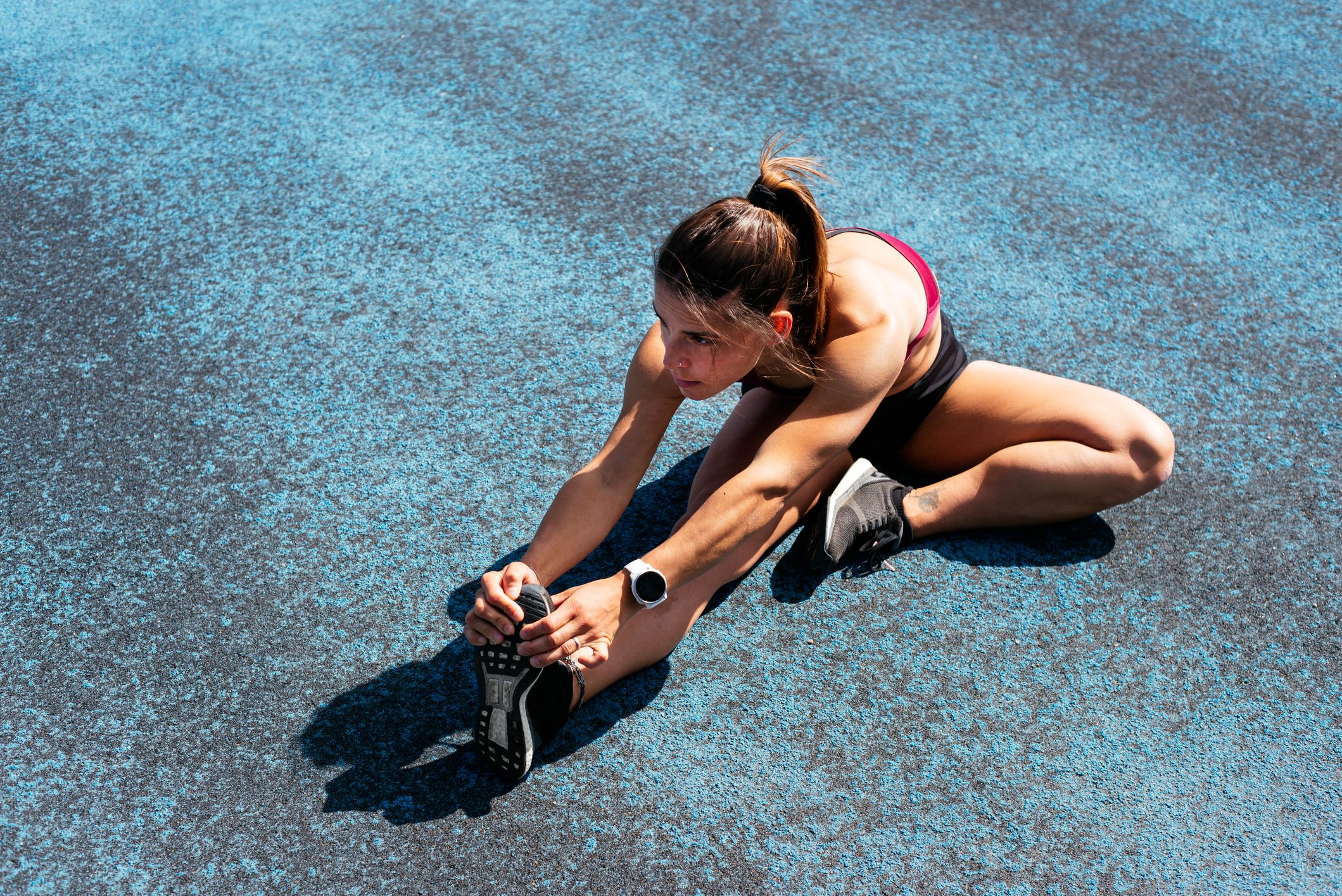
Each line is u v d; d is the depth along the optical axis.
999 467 2.42
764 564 2.46
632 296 3.17
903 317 2.08
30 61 4.09
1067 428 2.39
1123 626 2.35
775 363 2.10
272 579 2.38
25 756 2.03
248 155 3.65
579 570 2.41
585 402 2.83
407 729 2.11
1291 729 2.17
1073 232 3.45
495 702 1.92
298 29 4.31
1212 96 4.09
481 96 3.96
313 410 2.78
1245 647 2.32
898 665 2.26
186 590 2.35
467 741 2.09
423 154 3.68
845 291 2.03
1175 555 2.51
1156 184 3.66
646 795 2.01
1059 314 3.15
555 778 2.04
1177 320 3.14
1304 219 3.54
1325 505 2.63
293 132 3.76
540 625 1.85
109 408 2.77
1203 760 2.11
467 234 3.36
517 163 3.65
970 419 2.48
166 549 2.43
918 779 2.06
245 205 3.44
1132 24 4.49
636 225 3.41
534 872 1.89
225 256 3.25
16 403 2.77
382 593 2.36
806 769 2.07
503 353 2.97
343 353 2.95
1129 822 2.00
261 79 4.02
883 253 2.26
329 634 2.27
